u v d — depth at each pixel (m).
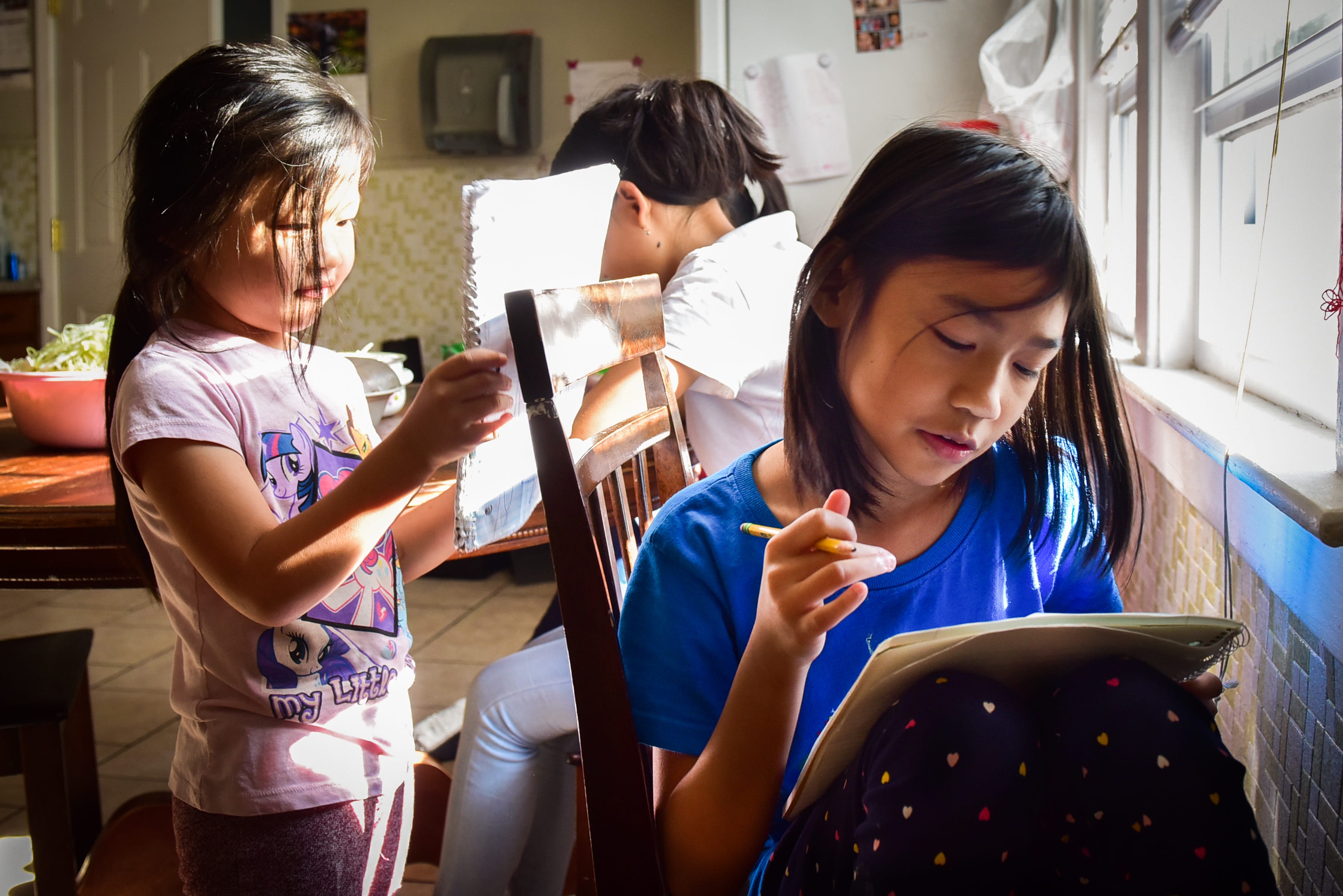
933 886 0.61
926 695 0.65
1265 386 1.33
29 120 4.72
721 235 1.50
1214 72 1.62
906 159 0.75
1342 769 0.79
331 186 0.97
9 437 1.74
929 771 0.62
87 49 4.57
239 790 0.95
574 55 4.37
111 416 1.02
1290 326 1.22
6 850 1.57
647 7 4.31
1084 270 0.74
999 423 0.74
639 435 1.00
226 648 0.96
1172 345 1.73
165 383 0.93
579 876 1.16
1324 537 0.71
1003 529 0.87
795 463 0.83
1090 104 2.40
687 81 1.50
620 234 1.49
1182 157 1.68
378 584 1.07
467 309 0.79
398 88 4.46
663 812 0.76
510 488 0.89
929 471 0.75
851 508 0.83
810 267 0.80
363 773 1.01
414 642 2.95
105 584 1.23
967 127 0.80
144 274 0.97
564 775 1.31
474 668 2.71
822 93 2.90
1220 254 1.67
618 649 0.70
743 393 1.41
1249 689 1.07
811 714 0.83
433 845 1.40
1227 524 0.96
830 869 0.69
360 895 1.01
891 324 0.73
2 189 4.79
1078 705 0.65
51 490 1.31
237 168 0.92
